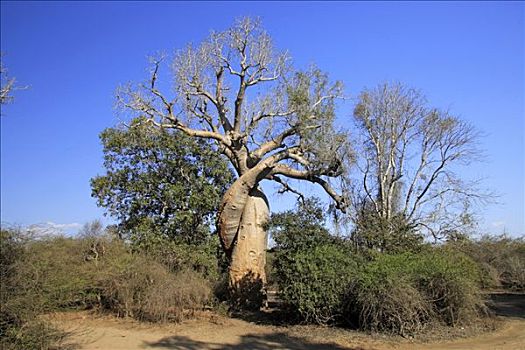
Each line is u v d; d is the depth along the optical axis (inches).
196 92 849.5
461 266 657.6
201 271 815.1
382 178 1017.5
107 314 680.4
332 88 832.9
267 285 776.9
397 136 1050.1
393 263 603.2
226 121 841.5
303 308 610.2
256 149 820.0
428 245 796.6
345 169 803.4
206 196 956.0
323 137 767.1
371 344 524.4
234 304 741.9
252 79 815.7
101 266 706.2
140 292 668.7
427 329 581.9
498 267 1254.3
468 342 535.5
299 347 510.0
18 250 387.2
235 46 810.8
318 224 680.4
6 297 366.9
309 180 807.1
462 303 614.5
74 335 530.3
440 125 1051.9
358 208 842.2
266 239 785.6
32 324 379.2
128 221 976.9
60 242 620.7
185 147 982.4
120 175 990.4
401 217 821.2
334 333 575.8
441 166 1044.5
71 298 515.5
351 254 653.3
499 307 850.1
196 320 661.9
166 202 970.1
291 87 778.2
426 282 607.8
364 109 1067.9
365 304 571.8
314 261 620.1
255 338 557.6
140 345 509.0
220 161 1003.9
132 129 924.0
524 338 556.1
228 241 786.8
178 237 921.5
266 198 812.6
